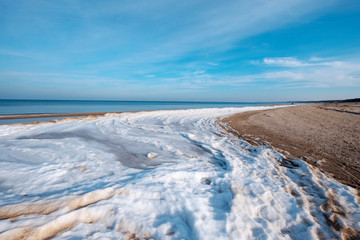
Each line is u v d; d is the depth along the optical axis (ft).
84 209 8.96
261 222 9.19
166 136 28.43
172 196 10.94
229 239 7.88
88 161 16.69
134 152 20.30
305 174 15.17
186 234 8.22
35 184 11.95
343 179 14.53
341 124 43.60
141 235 8.04
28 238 7.06
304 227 9.10
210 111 83.76
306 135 30.81
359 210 10.57
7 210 8.44
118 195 10.57
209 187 12.88
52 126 33.22
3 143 21.70
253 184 12.66
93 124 36.65
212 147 22.99
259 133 32.63
